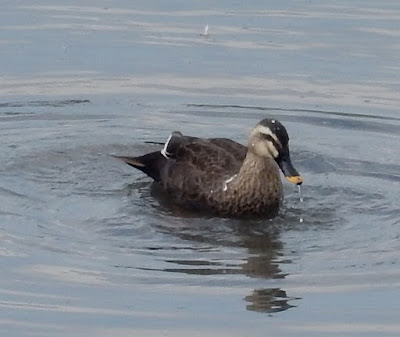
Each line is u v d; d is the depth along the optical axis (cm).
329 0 2439
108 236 1412
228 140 1631
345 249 1384
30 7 2370
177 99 1955
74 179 1614
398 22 2288
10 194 1540
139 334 1170
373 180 1639
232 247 1391
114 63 2097
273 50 2152
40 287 1264
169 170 1575
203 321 1197
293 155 1725
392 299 1248
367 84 2014
